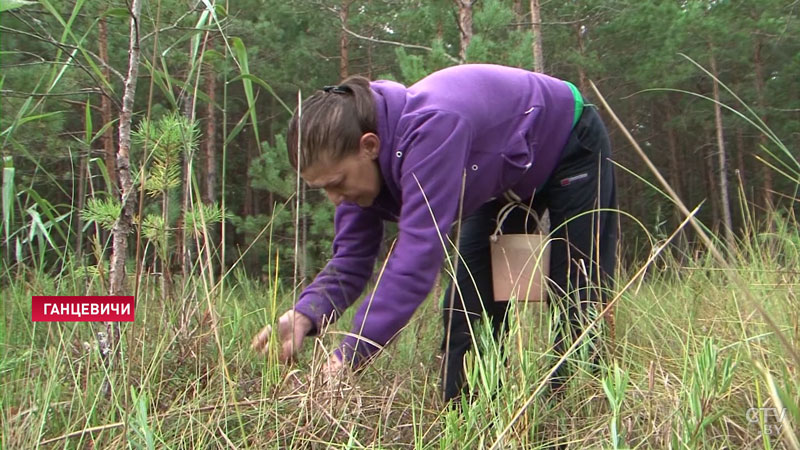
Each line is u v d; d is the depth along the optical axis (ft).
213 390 4.46
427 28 20.02
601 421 4.02
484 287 5.95
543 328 5.28
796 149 31.68
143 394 3.67
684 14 27.73
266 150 20.59
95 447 3.48
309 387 4.00
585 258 5.57
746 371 4.38
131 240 7.07
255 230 20.07
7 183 4.58
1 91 4.98
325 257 18.71
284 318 4.99
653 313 6.34
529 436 3.83
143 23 8.20
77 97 13.91
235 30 24.00
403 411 4.33
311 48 28.76
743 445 3.66
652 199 37.01
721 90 33.76
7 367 4.33
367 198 4.95
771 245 8.37
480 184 5.04
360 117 4.54
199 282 4.99
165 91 4.62
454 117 4.58
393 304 4.34
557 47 31.19
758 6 29.89
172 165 4.78
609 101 34.63
